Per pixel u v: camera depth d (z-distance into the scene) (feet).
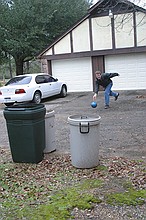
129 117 28.73
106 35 51.83
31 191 12.57
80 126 14.66
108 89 34.94
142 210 10.42
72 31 53.62
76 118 15.38
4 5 63.41
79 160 15.03
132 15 49.34
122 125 25.36
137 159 16.24
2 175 14.78
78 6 71.41
